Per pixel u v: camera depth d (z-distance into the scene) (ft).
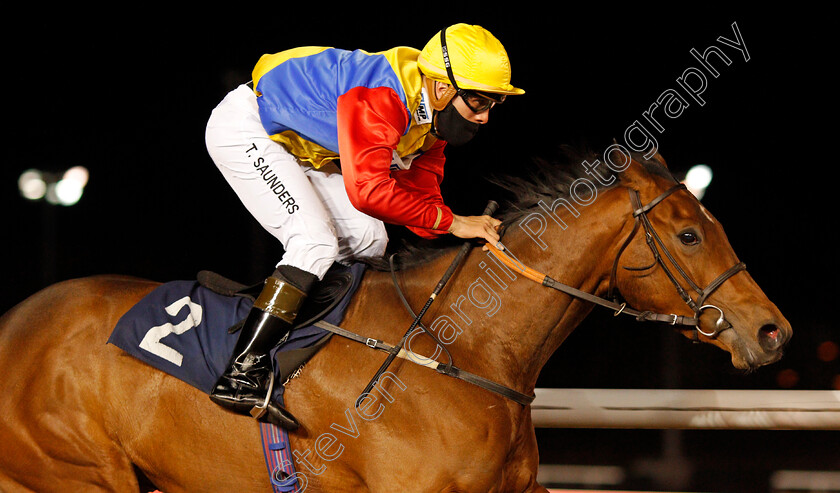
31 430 9.41
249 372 8.94
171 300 9.75
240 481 9.34
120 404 9.36
